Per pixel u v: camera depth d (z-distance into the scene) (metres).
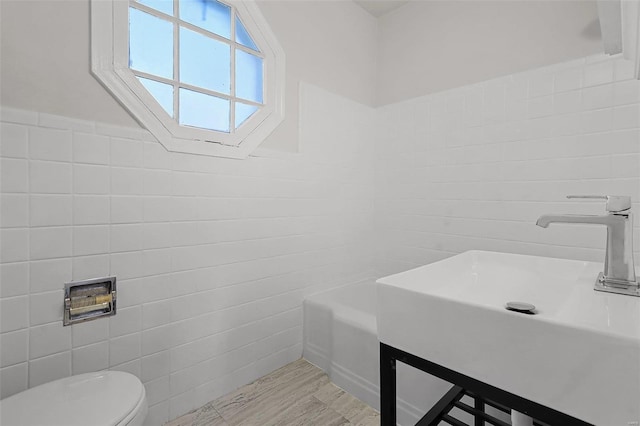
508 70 1.79
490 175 1.86
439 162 2.10
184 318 1.47
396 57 2.35
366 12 2.41
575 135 1.57
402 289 0.87
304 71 1.99
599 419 0.56
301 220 1.98
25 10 1.06
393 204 2.37
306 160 2.00
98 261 1.23
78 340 1.19
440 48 2.10
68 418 0.84
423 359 0.83
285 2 1.88
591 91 1.52
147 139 1.35
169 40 1.42
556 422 0.62
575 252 1.57
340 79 2.21
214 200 1.57
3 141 1.04
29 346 1.09
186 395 1.48
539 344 0.62
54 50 1.12
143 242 1.34
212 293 1.57
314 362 1.90
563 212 1.61
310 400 1.58
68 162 1.16
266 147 1.79
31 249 1.09
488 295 1.16
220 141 1.58
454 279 1.24
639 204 1.40
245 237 1.70
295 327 1.95
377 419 1.45
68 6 1.15
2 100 1.03
